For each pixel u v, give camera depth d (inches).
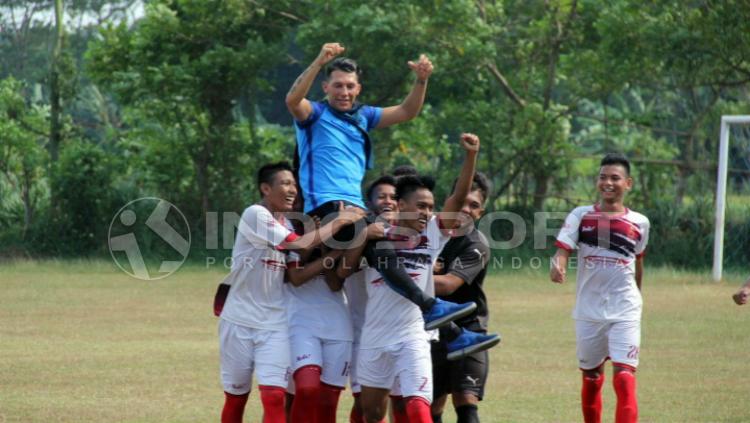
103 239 2901.1
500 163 2854.3
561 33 2898.6
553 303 1888.5
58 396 1040.8
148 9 2913.4
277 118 4057.6
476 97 2891.2
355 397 842.2
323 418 808.3
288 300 815.1
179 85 2851.9
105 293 2038.6
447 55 2746.1
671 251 2556.6
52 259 2805.1
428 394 748.0
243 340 781.9
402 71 2795.3
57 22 3132.4
